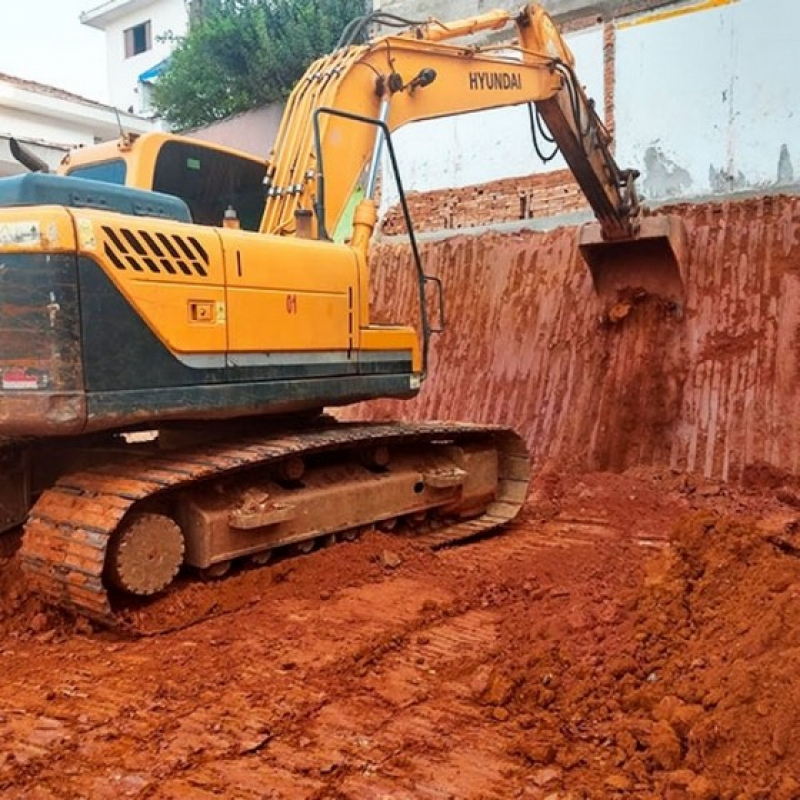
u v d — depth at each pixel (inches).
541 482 334.6
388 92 252.8
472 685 155.3
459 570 229.5
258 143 707.4
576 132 315.6
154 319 184.4
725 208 359.3
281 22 758.5
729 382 335.0
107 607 173.9
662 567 179.8
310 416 247.4
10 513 210.7
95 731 140.6
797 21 380.8
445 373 422.6
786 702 122.1
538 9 310.2
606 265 370.9
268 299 207.9
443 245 455.2
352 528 235.5
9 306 171.5
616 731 136.9
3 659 171.9
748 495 309.1
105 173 239.9
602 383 363.6
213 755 133.0
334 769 129.3
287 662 166.6
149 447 224.8
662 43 419.8
